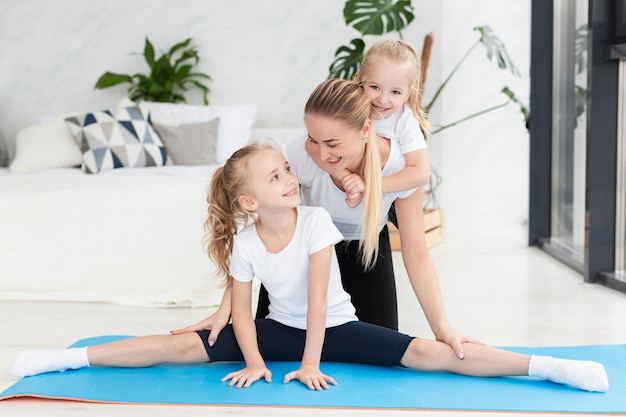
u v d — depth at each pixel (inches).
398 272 144.1
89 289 121.4
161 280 120.8
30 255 122.6
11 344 95.3
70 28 207.8
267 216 76.6
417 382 75.3
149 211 123.0
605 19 126.2
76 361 80.3
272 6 203.3
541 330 99.6
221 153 188.2
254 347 78.2
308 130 75.3
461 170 207.2
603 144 129.0
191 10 205.3
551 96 172.6
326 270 76.3
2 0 208.1
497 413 67.4
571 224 159.8
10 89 210.4
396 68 78.0
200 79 207.6
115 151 174.4
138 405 70.9
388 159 79.7
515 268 147.2
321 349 78.5
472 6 201.8
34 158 181.8
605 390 71.9
